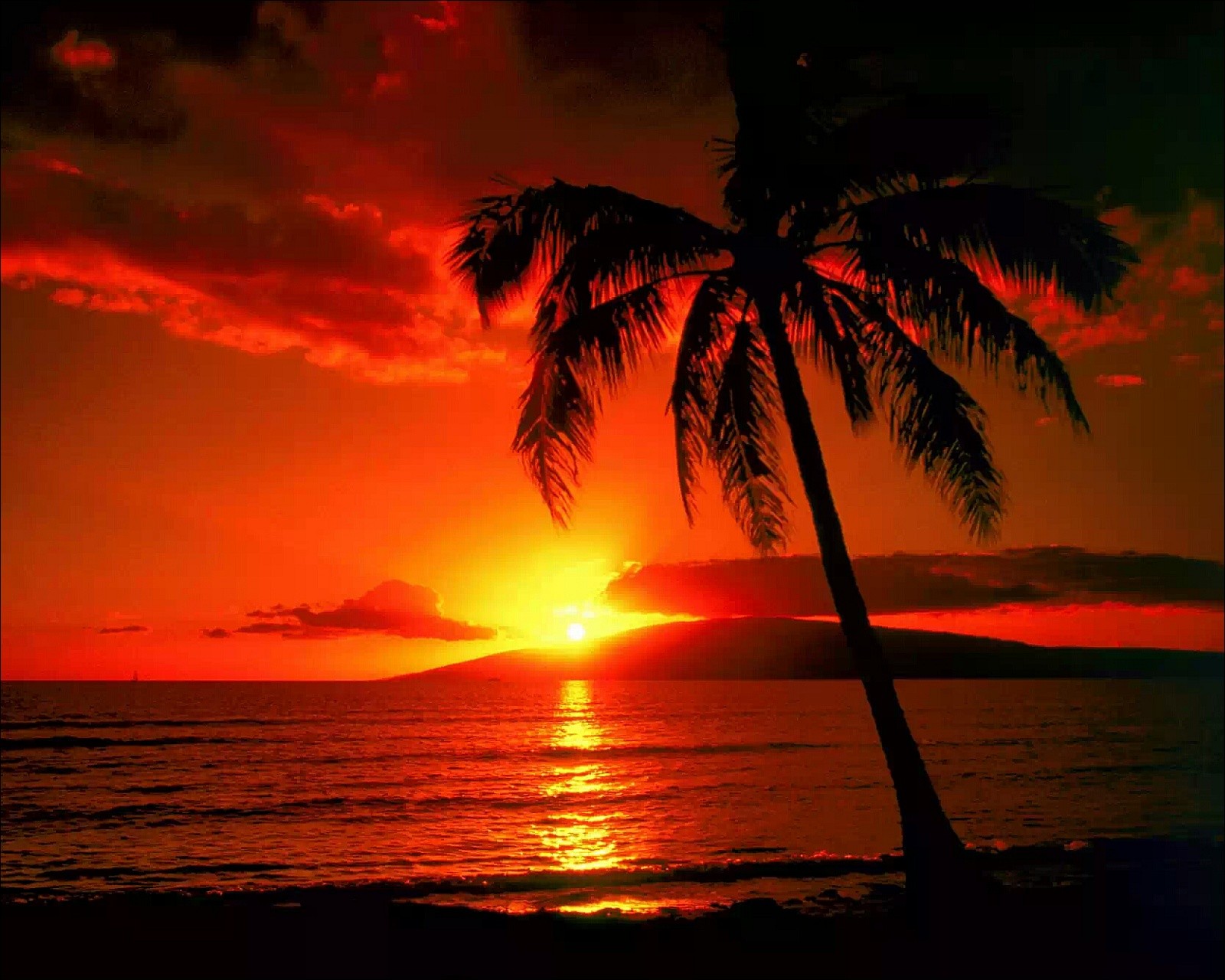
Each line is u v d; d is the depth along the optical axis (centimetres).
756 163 991
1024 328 953
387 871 1802
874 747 4978
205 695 13650
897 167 993
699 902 1362
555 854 1977
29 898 1525
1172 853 1605
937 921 860
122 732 6334
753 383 1084
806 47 995
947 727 6456
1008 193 954
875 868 1619
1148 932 1011
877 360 1021
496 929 1116
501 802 2939
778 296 1002
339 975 954
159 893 1555
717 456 1124
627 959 971
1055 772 3538
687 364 1047
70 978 948
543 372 1016
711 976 901
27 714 8281
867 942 970
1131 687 17812
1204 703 10606
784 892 1435
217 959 1009
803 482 969
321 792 3278
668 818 2508
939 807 892
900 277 959
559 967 952
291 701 11438
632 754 4697
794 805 2741
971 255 1005
